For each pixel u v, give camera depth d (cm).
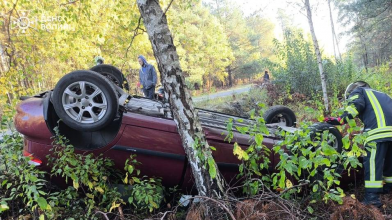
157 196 315
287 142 291
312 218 275
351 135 353
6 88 510
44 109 334
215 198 280
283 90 1195
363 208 286
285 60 1252
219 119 436
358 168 402
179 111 298
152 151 343
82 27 566
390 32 2436
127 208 347
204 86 3023
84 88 318
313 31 910
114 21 552
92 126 319
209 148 304
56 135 317
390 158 367
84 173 304
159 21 292
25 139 344
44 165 336
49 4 556
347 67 1205
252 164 319
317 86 1113
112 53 561
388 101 363
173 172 354
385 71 1480
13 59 548
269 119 536
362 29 2159
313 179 349
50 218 273
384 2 1800
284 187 304
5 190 313
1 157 335
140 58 748
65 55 601
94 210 305
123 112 348
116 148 339
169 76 295
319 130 347
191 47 601
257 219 252
